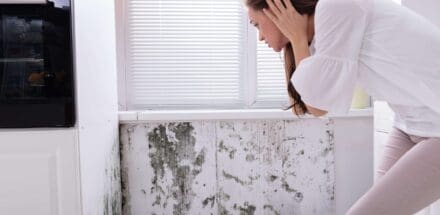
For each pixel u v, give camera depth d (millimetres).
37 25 1213
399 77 1015
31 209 1253
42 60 1224
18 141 1233
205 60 2180
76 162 1266
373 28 1027
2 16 1196
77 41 1272
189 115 1957
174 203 2014
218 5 2168
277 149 2029
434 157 999
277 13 1139
